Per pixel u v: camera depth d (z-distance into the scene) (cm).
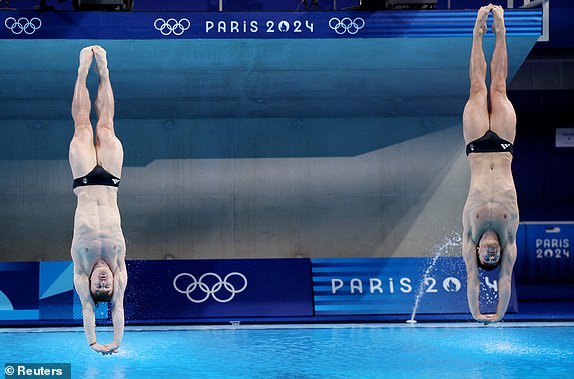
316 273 1239
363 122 1429
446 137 1426
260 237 1421
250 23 1040
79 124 820
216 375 818
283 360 893
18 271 1188
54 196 1398
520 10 1052
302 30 1041
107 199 819
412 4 1080
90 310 819
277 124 1424
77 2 1078
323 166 1428
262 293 1219
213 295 1211
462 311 1211
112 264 817
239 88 1231
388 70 1170
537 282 1602
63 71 1142
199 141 1417
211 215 1416
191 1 1292
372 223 1424
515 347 971
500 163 820
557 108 1616
